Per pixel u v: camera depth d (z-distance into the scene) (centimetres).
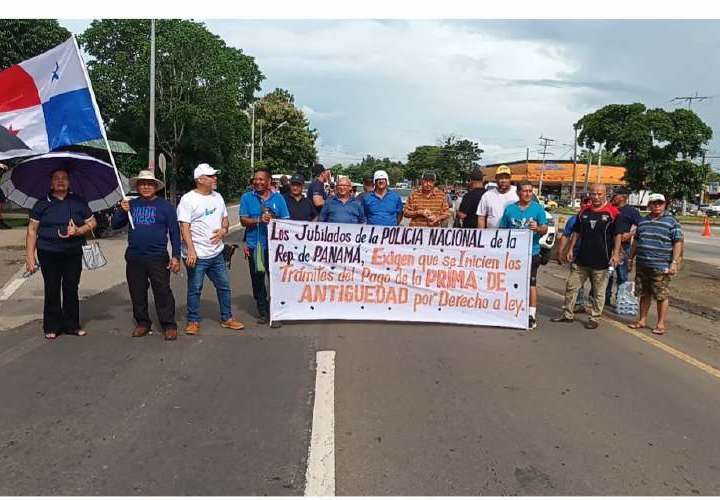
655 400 495
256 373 539
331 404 466
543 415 455
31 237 629
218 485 341
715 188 8338
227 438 402
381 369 557
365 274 752
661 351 654
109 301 851
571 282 788
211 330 699
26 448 385
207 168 673
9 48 2373
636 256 764
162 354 596
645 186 4309
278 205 744
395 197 815
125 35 4088
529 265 744
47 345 622
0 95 655
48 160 677
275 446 391
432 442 402
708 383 545
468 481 351
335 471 359
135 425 422
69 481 344
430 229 749
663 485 354
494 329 738
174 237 658
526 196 750
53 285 641
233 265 1272
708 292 1050
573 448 400
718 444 413
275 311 735
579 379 543
